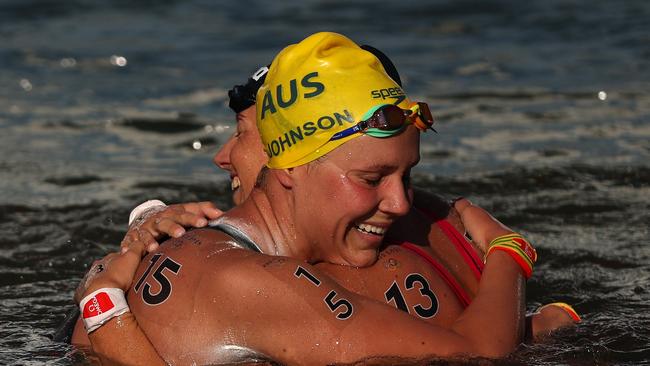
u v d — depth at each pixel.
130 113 30.83
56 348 13.63
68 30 43.41
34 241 19.84
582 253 18.77
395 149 11.89
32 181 24.11
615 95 31.94
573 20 43.47
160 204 14.14
